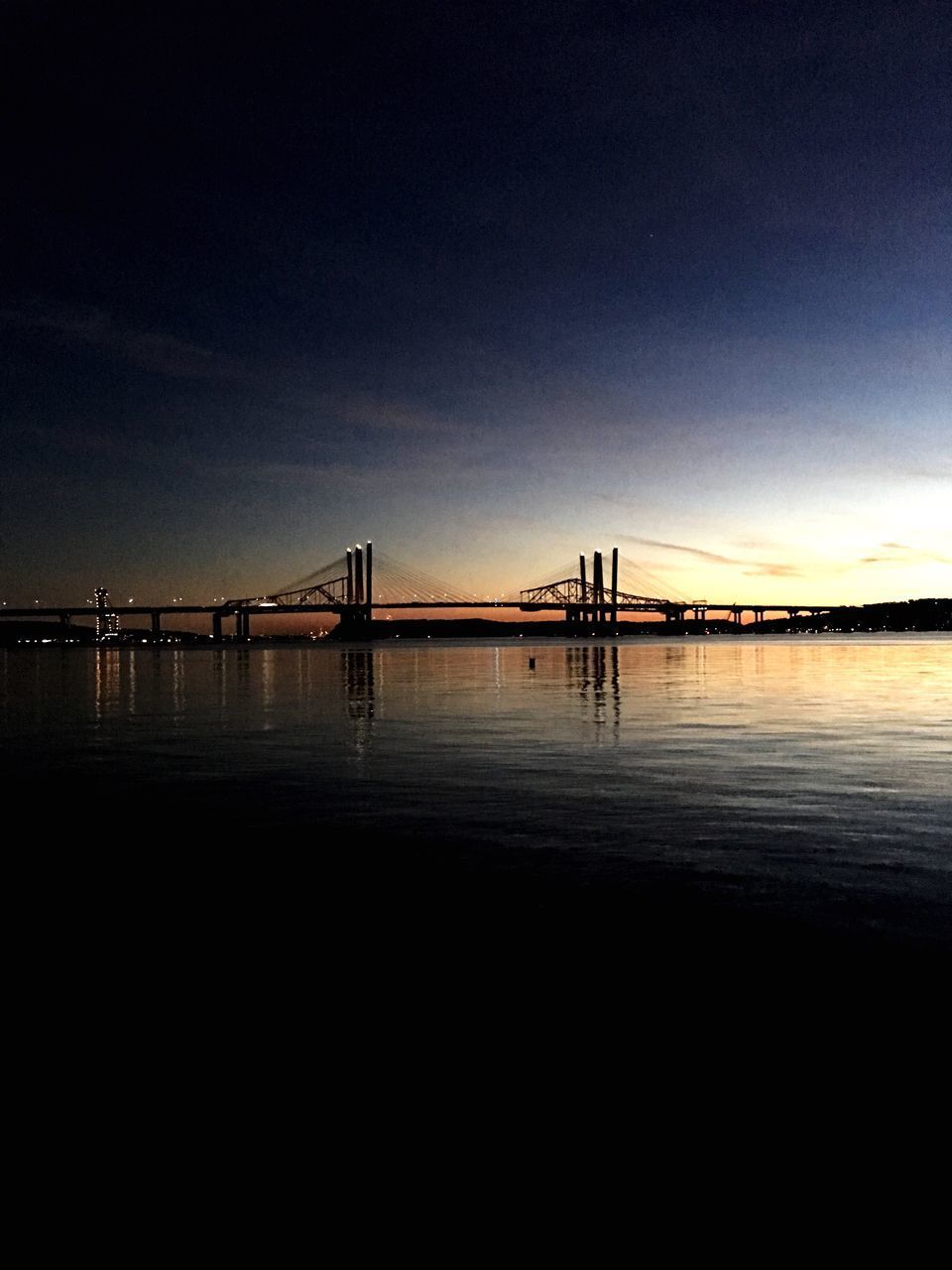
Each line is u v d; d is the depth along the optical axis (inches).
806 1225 110.7
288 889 256.4
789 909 229.8
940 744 580.1
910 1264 104.4
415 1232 110.6
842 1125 130.1
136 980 188.4
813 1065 147.2
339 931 218.4
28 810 383.2
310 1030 163.0
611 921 221.9
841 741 598.2
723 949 200.8
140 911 237.8
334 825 346.3
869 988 177.5
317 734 679.1
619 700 971.3
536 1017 166.6
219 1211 115.0
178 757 553.3
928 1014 165.3
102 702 1055.0
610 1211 113.5
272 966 195.0
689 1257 105.8
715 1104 135.9
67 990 183.3
